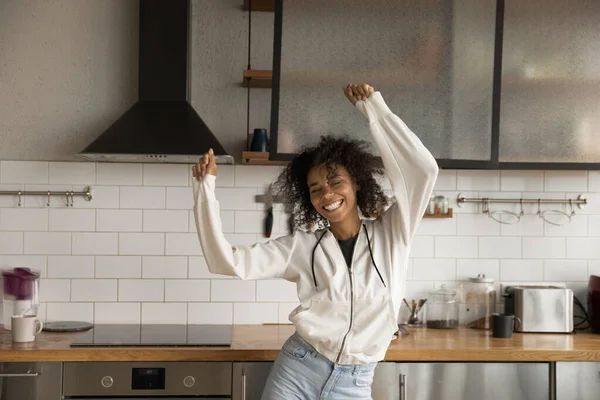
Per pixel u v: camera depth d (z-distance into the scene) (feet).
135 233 12.16
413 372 9.93
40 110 12.12
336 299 8.06
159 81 11.62
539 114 11.40
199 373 9.80
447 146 11.18
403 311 12.37
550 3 11.34
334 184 8.04
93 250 12.12
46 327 11.29
